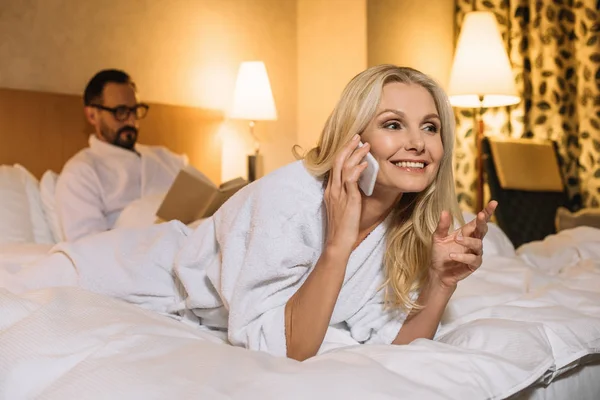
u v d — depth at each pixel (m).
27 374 0.97
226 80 3.70
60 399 0.88
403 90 1.18
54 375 0.97
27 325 1.07
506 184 3.69
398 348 1.05
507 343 1.13
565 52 3.93
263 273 1.16
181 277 1.36
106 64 3.15
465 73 3.55
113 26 3.18
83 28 3.06
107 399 0.86
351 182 1.12
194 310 1.38
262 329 1.17
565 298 1.47
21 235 2.45
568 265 1.97
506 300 1.50
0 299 1.15
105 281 1.50
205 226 1.35
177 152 3.38
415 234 1.30
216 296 1.32
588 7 3.82
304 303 1.13
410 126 1.17
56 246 1.57
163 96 3.39
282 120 4.00
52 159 2.87
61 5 2.98
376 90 1.16
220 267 1.26
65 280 1.53
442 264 1.27
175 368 0.92
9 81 2.81
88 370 0.93
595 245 2.02
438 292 1.30
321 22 3.96
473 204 4.10
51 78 2.95
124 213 2.49
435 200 1.29
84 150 2.86
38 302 1.16
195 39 3.54
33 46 2.89
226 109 3.70
